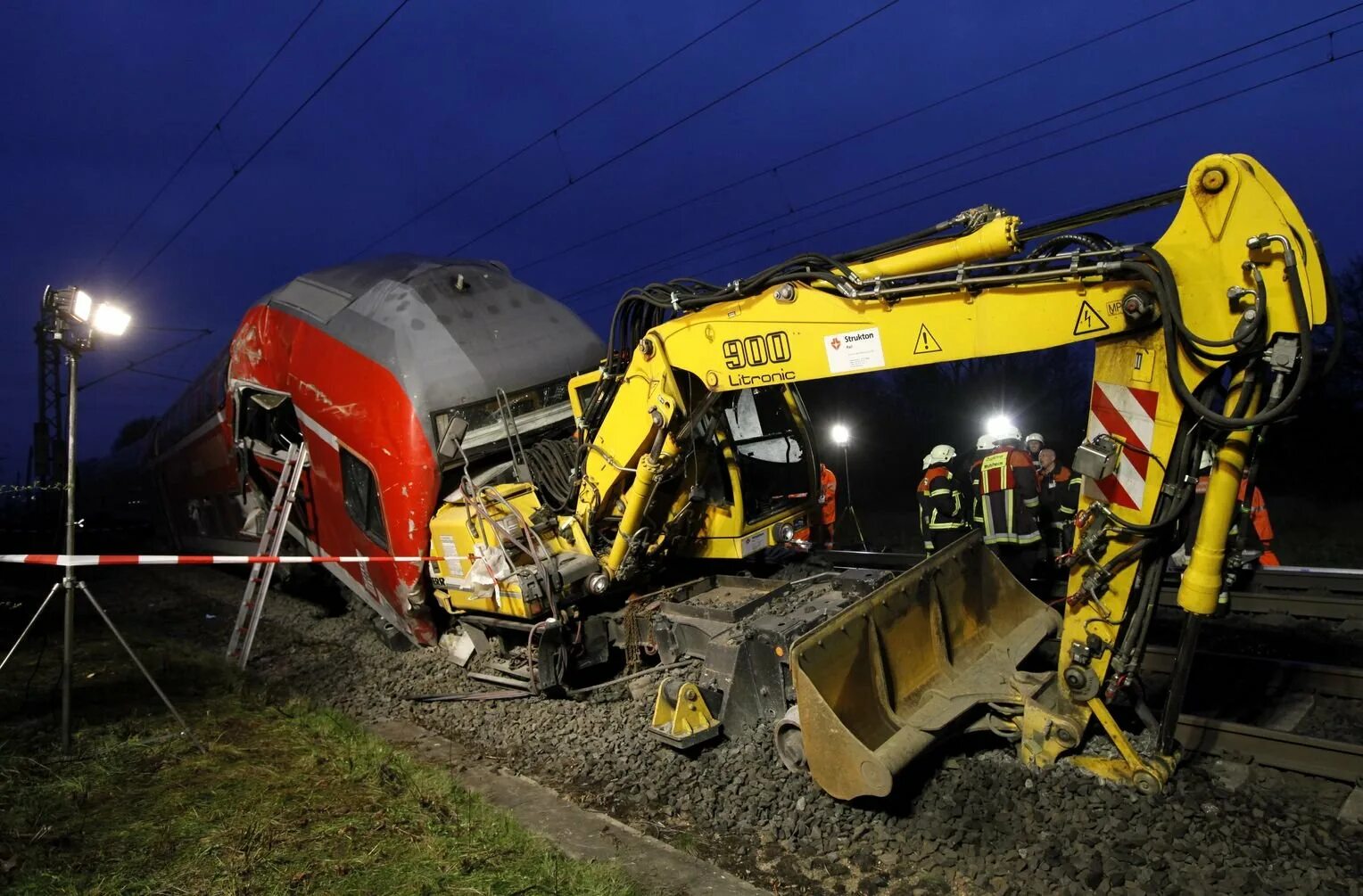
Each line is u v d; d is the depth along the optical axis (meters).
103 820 4.25
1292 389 3.30
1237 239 3.39
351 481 7.77
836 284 4.55
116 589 13.53
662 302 5.66
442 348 7.12
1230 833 3.65
